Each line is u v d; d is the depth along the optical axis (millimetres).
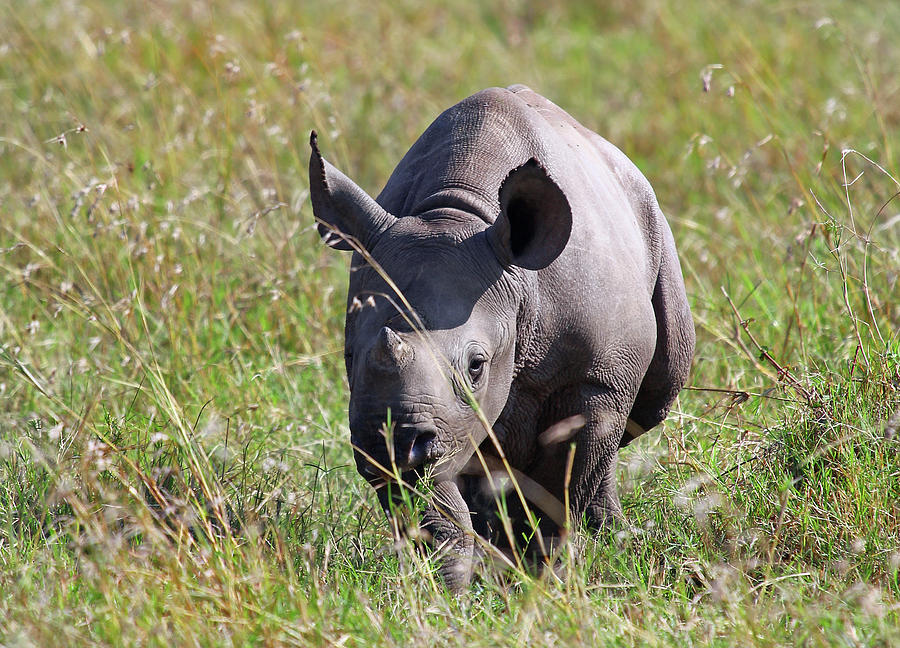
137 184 22125
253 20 31469
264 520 13148
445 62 34062
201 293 19422
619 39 37281
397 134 28391
